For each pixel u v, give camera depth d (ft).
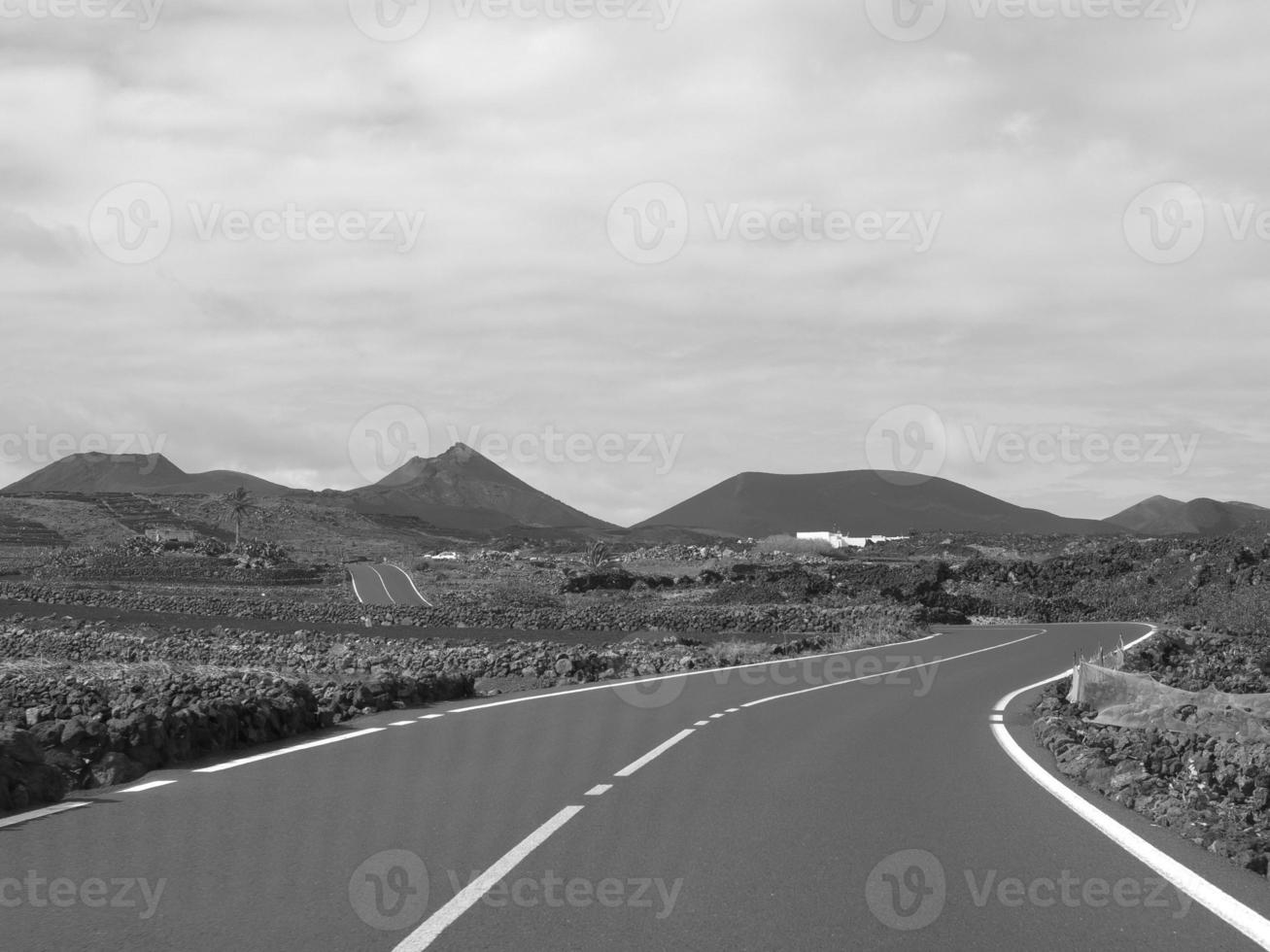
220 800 36.06
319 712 56.59
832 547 529.86
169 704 48.60
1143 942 22.97
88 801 35.83
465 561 520.83
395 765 43.68
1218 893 26.61
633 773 42.63
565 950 22.00
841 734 56.18
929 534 569.64
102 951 21.57
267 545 484.33
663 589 349.61
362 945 22.06
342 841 30.60
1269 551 282.36
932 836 32.40
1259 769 46.06
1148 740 53.93
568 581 349.61
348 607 238.89
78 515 649.61
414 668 102.32
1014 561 335.26
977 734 57.06
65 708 44.50
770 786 40.42
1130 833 33.01
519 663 100.01
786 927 23.65
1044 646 144.56
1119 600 274.57
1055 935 23.39
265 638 161.07
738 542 620.90
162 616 217.97
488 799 36.99
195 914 23.91
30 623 177.78
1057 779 42.75
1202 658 121.49
